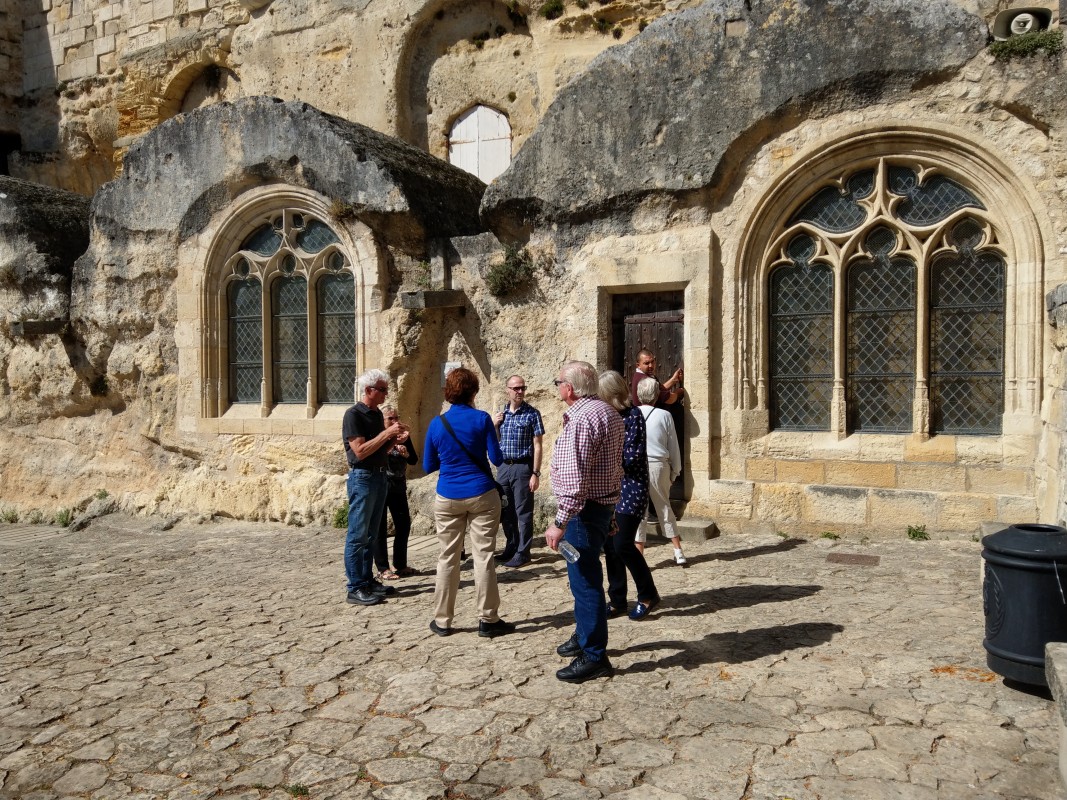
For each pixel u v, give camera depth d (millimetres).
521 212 9070
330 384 10281
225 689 4738
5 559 8969
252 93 14828
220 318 10750
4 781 3768
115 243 11141
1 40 16969
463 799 3471
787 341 8273
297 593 6871
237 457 10555
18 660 5367
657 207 8438
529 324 9102
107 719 4391
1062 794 3322
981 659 4711
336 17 13953
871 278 7898
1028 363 7152
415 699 4480
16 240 11750
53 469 11977
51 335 11750
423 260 9625
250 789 3621
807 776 3520
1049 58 7027
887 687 4375
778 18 7836
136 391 11266
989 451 7328
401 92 13555
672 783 3512
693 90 8156
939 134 7398
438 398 9719
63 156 16906
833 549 7430
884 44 7488
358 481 6426
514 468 7418
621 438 4738
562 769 3674
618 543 5605
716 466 8375
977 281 7504
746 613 5695
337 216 9680
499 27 13133
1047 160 7078
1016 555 4168
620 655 5004
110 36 16172
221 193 10422
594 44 12203
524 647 5227
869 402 7961
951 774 3498
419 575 7355
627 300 8820
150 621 6191
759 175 8078
